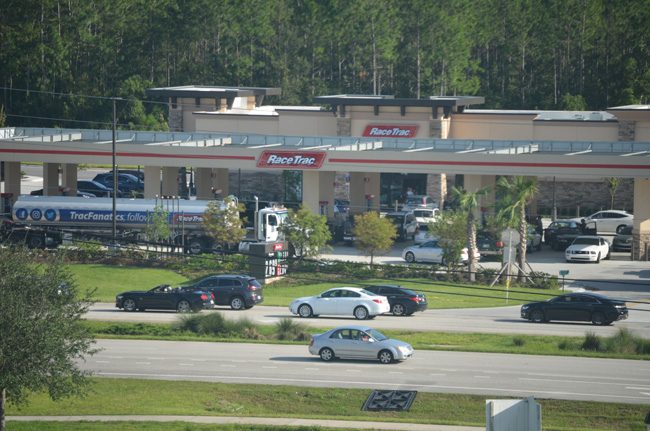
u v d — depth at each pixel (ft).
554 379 447.83
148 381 449.06
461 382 443.32
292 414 409.69
